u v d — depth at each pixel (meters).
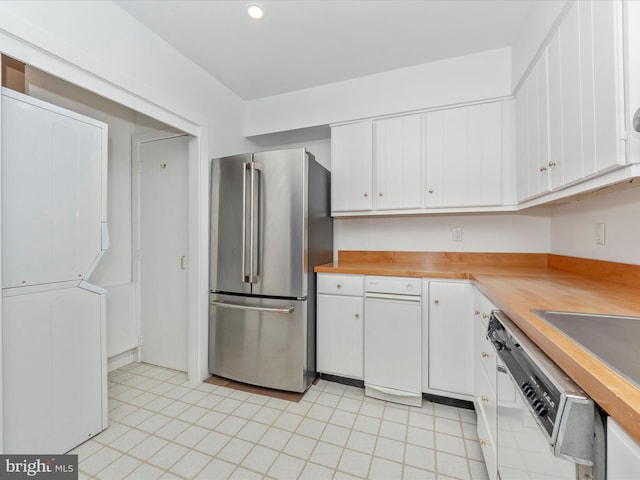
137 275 2.62
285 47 2.03
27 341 1.34
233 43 1.99
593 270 1.61
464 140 2.12
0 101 1.23
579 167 1.17
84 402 1.57
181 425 1.72
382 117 2.35
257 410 1.87
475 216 2.39
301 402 1.97
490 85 2.05
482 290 1.50
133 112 2.62
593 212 1.62
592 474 0.51
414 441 1.57
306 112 2.57
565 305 1.01
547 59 1.46
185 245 2.44
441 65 2.17
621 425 0.45
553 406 0.58
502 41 1.96
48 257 1.42
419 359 1.90
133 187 2.63
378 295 2.01
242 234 2.17
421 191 2.24
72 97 2.22
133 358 2.65
